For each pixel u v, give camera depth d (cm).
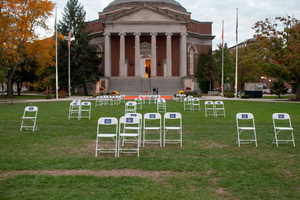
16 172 750
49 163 827
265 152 967
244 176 715
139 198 579
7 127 1485
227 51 6512
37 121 1712
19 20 3822
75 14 5609
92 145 1077
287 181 684
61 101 3528
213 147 1040
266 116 1931
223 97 4506
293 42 3425
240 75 7319
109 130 1406
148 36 6159
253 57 3747
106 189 627
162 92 5147
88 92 6341
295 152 968
